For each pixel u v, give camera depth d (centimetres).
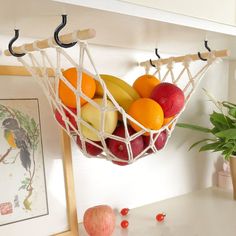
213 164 113
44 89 56
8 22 55
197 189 109
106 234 70
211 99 102
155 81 63
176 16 57
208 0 61
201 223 81
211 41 75
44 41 49
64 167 73
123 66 85
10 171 65
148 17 53
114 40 74
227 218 84
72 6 46
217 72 112
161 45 80
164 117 57
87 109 51
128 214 87
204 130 98
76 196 79
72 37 44
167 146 99
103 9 48
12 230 65
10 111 65
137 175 92
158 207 93
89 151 58
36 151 69
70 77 51
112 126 52
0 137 64
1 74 64
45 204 69
